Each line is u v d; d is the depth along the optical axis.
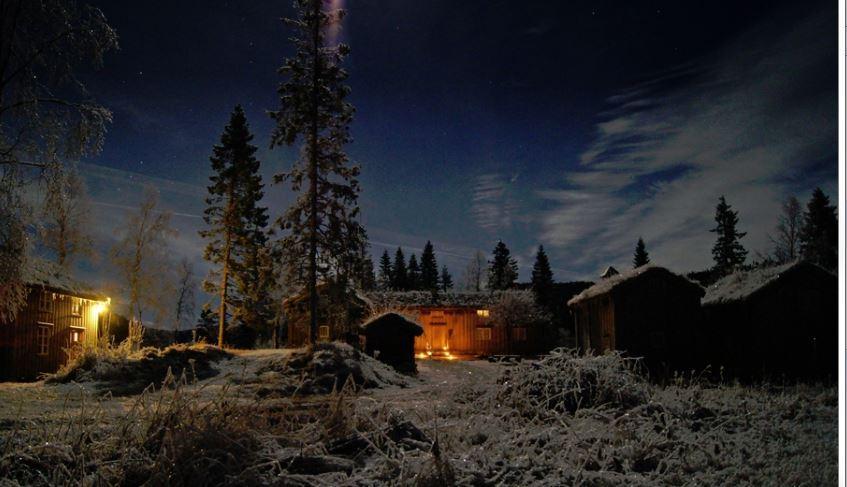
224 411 7.15
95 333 36.91
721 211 63.16
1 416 11.16
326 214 33.41
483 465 6.57
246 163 44.84
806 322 28.14
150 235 42.34
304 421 8.05
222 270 43.31
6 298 21.55
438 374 31.88
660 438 7.79
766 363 27.73
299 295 42.75
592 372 10.40
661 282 31.19
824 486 6.13
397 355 34.91
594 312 35.47
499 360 11.41
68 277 34.97
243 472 5.89
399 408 8.94
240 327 53.38
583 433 7.94
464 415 9.13
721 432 8.58
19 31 18.62
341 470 6.42
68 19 18.92
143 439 6.73
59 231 35.16
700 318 31.08
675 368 30.30
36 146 18.70
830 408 10.70
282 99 33.72
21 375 29.48
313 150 33.53
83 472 5.87
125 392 20.05
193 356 25.03
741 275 31.94
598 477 6.34
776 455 7.37
